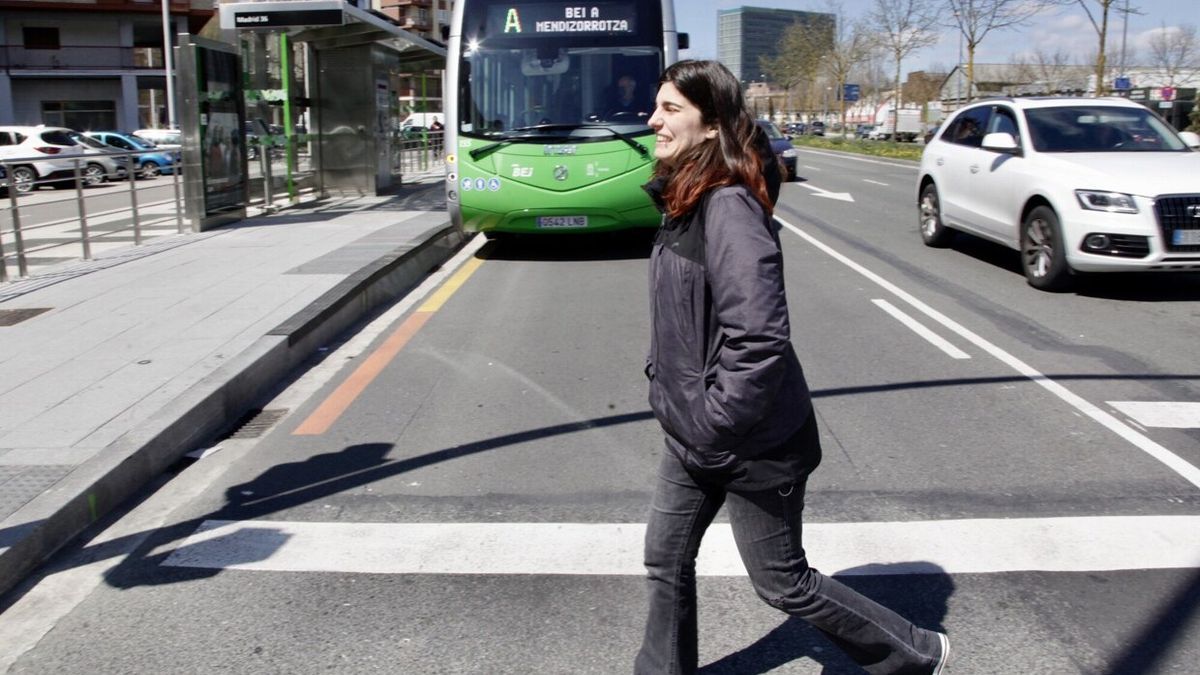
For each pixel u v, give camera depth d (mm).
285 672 3314
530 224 11883
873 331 8062
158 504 4770
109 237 13547
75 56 48688
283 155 17078
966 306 9016
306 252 11125
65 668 3369
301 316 7766
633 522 4445
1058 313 8695
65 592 3908
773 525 2709
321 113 18844
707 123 2572
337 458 5336
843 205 18500
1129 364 6953
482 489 4855
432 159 33094
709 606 3715
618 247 13445
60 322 7809
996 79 75688
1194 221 8578
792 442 2648
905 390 6398
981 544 4145
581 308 9219
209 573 4031
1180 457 5121
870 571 3924
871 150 44375
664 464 2865
